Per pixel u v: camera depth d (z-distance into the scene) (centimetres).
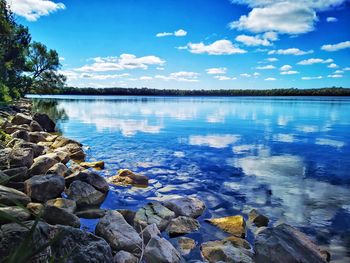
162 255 392
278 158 1116
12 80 3881
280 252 387
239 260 392
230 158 1104
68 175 734
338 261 426
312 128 2139
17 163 719
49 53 4938
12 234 294
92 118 2822
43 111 3500
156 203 563
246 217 577
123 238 418
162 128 2058
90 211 557
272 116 3247
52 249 323
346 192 735
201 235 492
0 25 3244
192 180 818
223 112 3844
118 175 802
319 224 552
